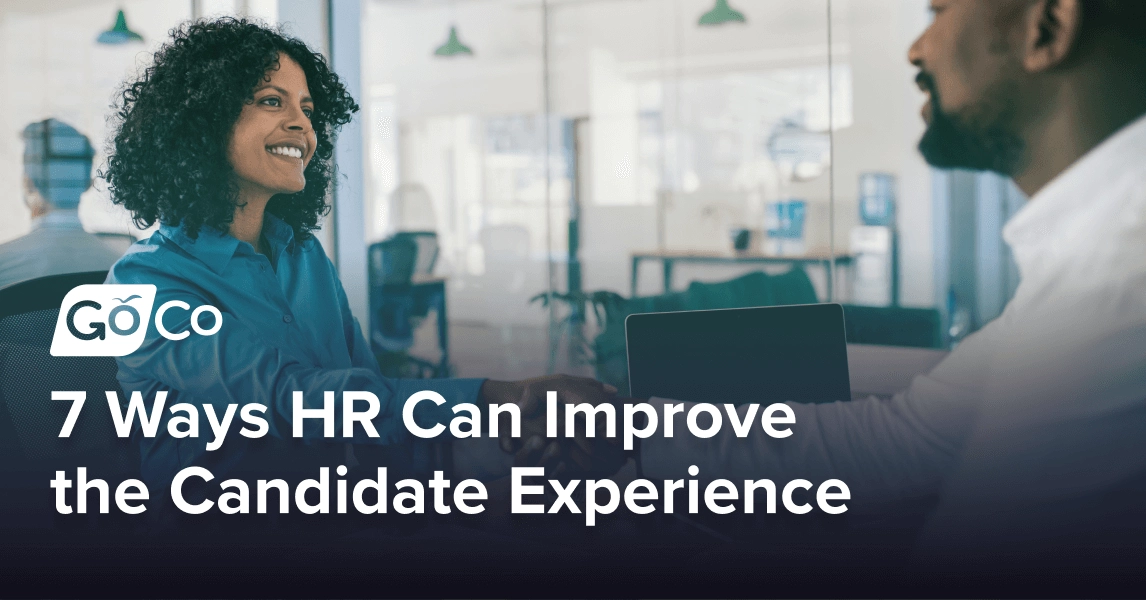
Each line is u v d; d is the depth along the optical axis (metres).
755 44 7.08
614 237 7.89
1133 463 0.60
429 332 5.41
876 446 0.85
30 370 1.05
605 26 7.88
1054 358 0.61
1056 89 0.58
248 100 1.17
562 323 5.86
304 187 1.33
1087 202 0.59
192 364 1.03
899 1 5.75
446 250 8.20
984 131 0.61
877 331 3.96
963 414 0.79
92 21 5.07
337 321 1.32
